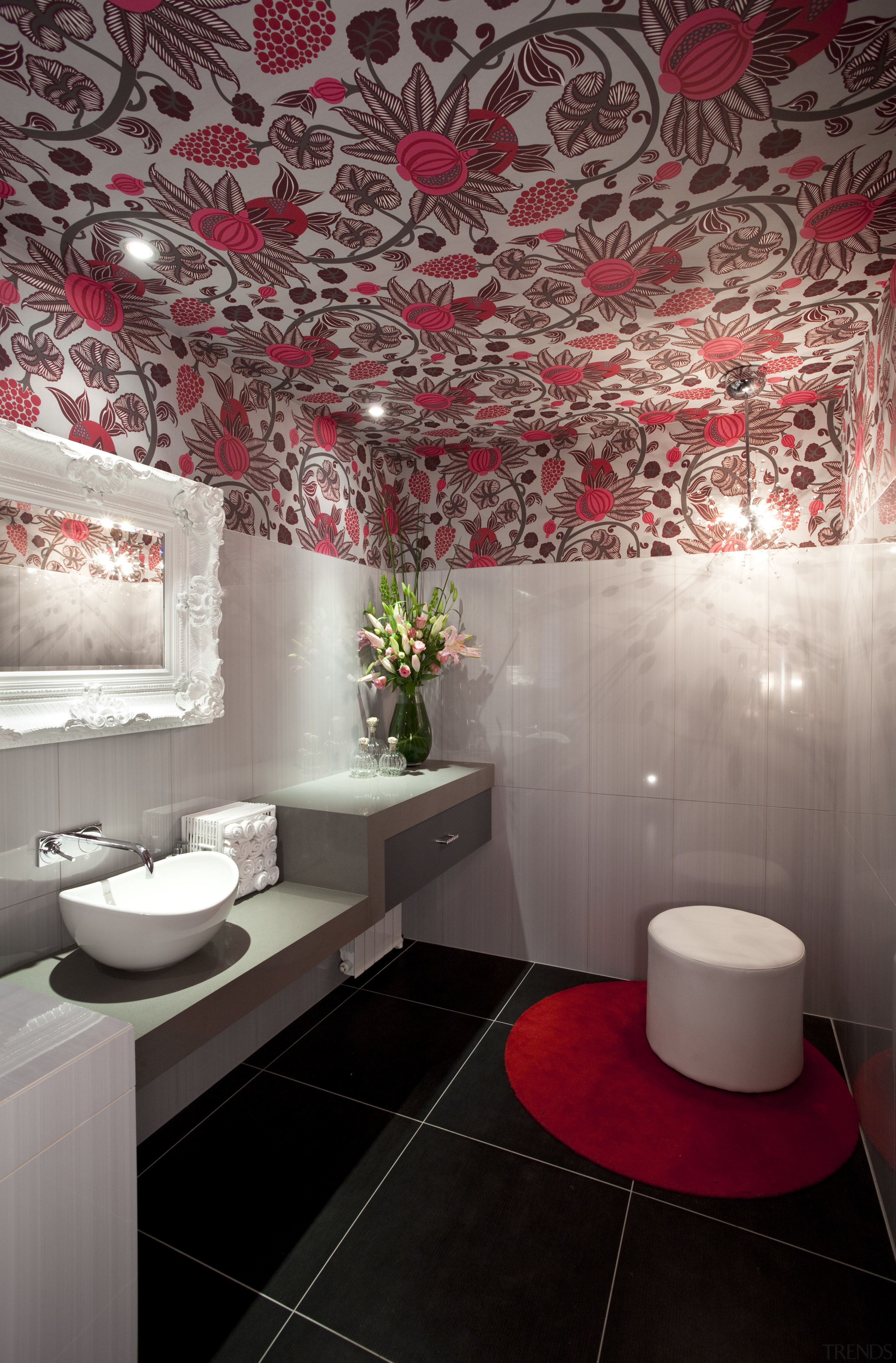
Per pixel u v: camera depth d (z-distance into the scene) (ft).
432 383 7.75
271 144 4.07
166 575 6.22
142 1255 5.11
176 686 6.33
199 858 6.09
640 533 9.34
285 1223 5.41
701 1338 4.51
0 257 4.88
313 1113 6.73
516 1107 6.81
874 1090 5.95
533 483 9.94
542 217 4.79
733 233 4.99
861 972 6.76
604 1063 7.48
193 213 4.75
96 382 5.66
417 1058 7.63
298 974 5.64
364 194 4.53
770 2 3.19
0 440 4.78
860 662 7.00
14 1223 3.25
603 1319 4.64
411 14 3.24
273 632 7.85
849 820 7.63
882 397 5.98
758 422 8.68
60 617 5.26
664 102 3.77
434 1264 5.05
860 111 3.82
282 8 3.20
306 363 7.20
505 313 6.16
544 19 3.27
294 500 8.23
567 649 9.78
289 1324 4.58
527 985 9.37
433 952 10.48
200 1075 6.95
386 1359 4.36
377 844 6.88
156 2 3.15
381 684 9.37
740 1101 6.81
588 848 9.71
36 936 5.16
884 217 4.82
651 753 9.30
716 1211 5.52
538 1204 5.60
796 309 6.13
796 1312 4.68
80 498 5.39
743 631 8.79
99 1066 3.72
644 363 7.25
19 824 5.04
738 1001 6.80
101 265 5.39
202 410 6.80
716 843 8.96
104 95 3.71
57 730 5.19
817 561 8.42
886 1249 5.16
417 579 10.69
